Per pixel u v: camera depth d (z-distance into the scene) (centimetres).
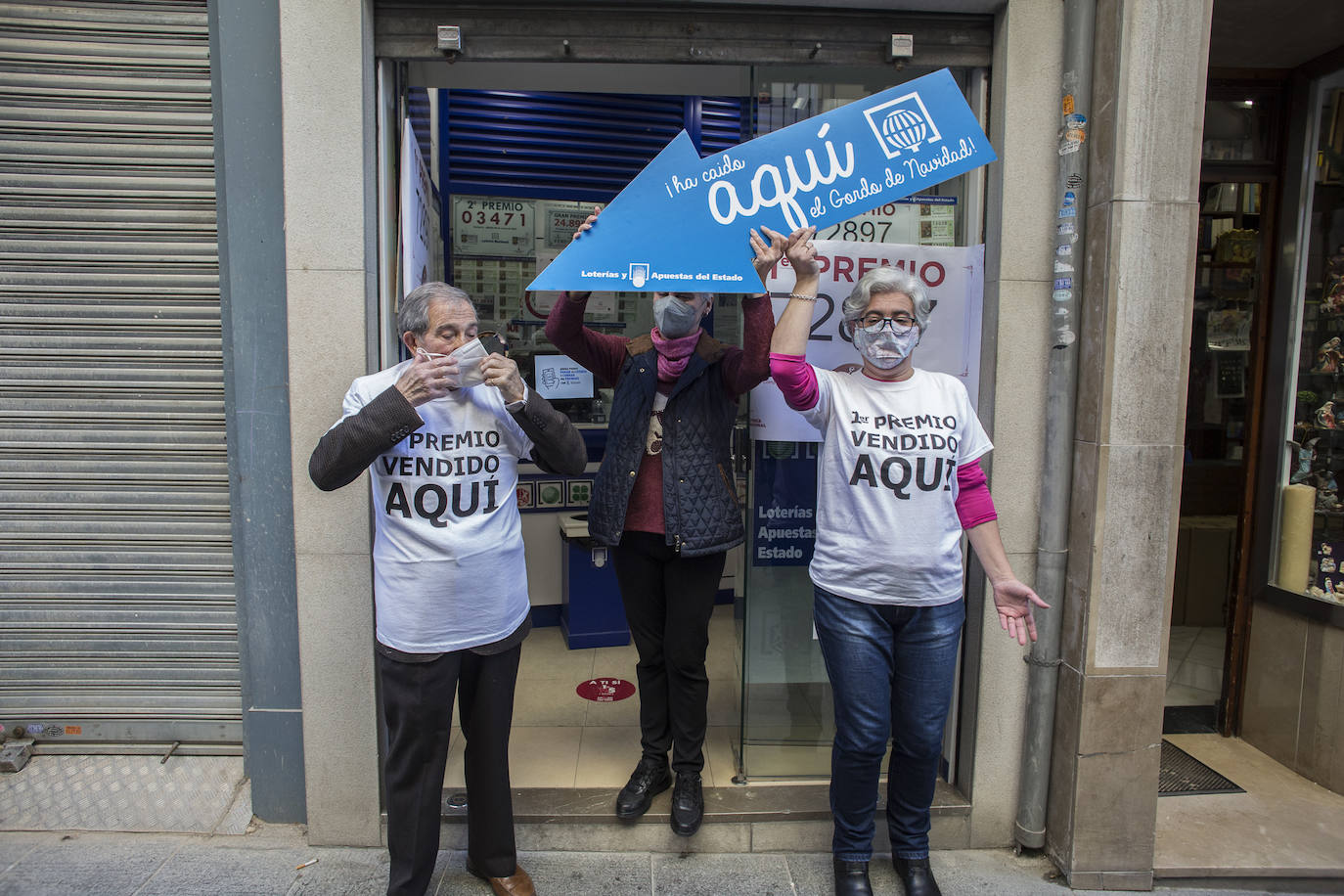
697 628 222
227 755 254
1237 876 226
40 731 253
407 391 169
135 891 209
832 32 228
